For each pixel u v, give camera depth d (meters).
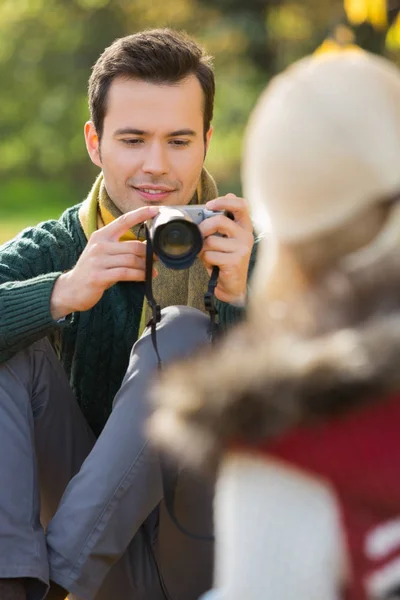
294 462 1.42
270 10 19.38
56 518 2.61
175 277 3.12
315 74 1.50
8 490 2.59
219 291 2.82
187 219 2.61
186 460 1.53
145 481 2.55
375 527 1.39
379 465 1.39
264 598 1.40
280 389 1.40
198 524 2.59
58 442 2.84
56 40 24.00
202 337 2.64
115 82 3.06
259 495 1.43
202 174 3.29
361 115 1.45
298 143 1.46
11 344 2.70
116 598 2.75
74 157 25.28
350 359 1.39
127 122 3.03
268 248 1.57
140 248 2.74
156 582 2.72
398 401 1.40
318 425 1.41
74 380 3.14
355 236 1.47
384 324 1.42
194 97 3.09
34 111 25.00
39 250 3.11
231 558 1.44
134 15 22.27
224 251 2.75
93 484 2.56
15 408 2.67
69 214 3.25
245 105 20.28
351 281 1.46
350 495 1.40
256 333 1.51
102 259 2.73
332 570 1.40
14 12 23.97
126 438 2.55
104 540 2.56
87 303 2.75
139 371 2.60
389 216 1.47
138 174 3.07
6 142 25.42
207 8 20.25
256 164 1.51
